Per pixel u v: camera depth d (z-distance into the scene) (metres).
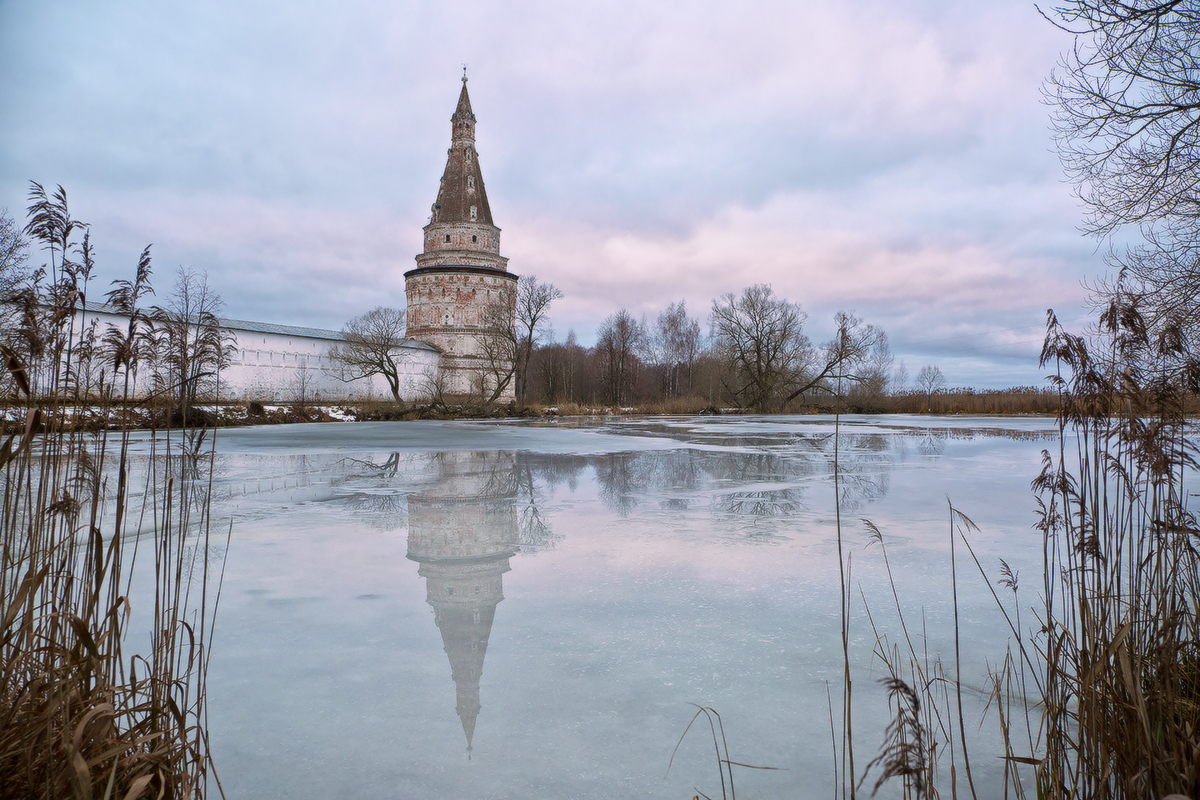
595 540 6.26
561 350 72.12
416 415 37.16
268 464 12.55
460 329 57.56
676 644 3.76
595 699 3.10
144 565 5.27
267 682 3.27
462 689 3.19
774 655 3.61
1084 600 2.38
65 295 2.30
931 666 3.46
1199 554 2.56
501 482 10.14
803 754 2.63
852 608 4.35
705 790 2.38
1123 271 2.49
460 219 58.97
